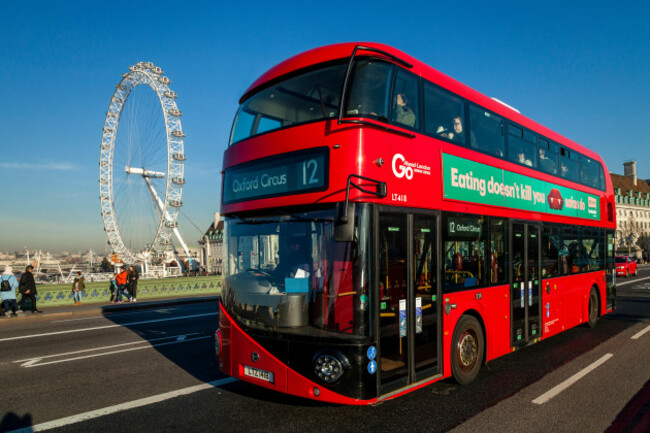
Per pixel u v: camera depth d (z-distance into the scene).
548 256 9.07
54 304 19.38
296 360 4.95
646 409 5.62
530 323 8.24
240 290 5.59
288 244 5.27
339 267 4.89
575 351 8.91
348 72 5.00
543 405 5.78
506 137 7.90
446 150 6.30
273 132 5.61
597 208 11.88
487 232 7.11
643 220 114.00
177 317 15.06
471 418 5.33
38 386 6.98
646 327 11.66
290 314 5.06
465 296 6.51
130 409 5.83
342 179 4.94
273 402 5.97
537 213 8.71
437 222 6.01
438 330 5.96
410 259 5.49
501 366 7.77
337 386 4.74
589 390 6.41
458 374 6.37
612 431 4.98
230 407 5.80
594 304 11.37
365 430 4.98
